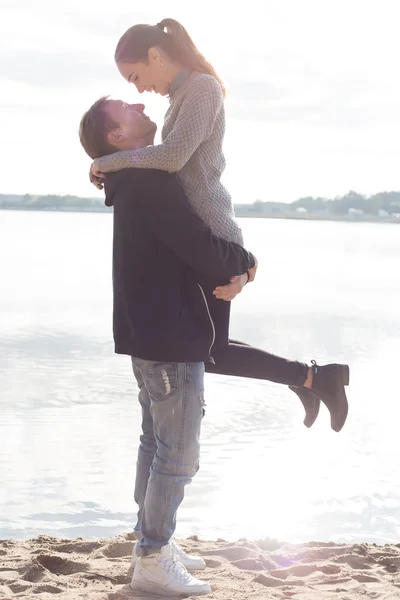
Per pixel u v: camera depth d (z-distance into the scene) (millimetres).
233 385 12672
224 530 6082
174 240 2846
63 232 132375
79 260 58062
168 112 3078
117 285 2984
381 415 11008
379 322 23766
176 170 2896
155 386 2959
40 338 18625
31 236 111250
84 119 3041
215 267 2900
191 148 2898
